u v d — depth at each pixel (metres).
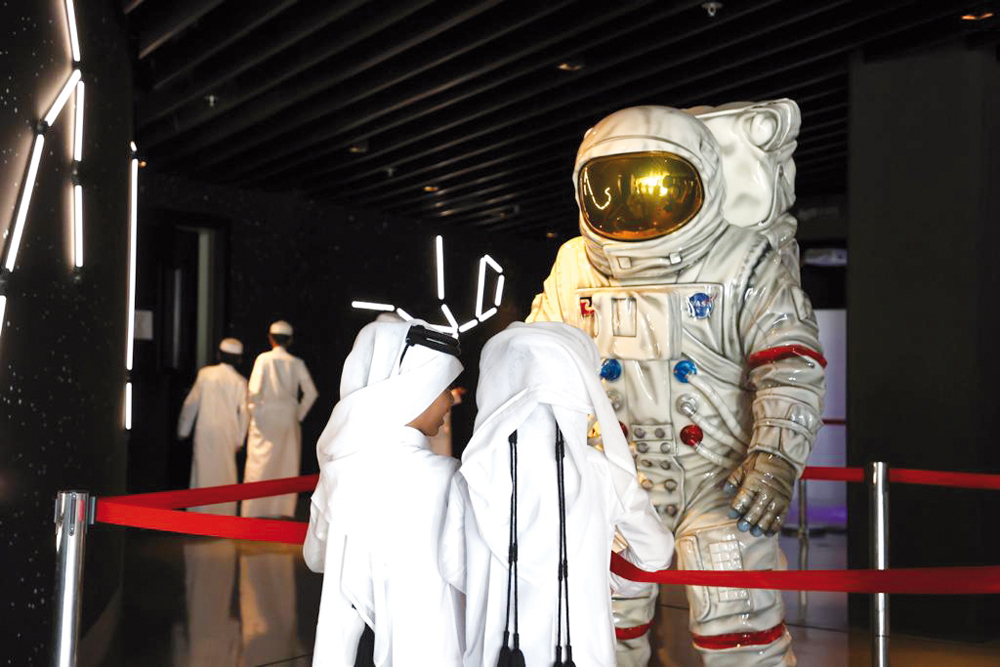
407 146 8.71
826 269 10.83
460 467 2.25
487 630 2.15
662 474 3.53
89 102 4.54
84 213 4.45
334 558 2.26
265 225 10.66
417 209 11.45
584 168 3.51
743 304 3.45
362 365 2.35
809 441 3.29
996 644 4.88
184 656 4.59
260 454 9.02
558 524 2.14
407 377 2.27
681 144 3.37
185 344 10.20
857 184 5.34
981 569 2.46
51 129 3.84
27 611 3.53
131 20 6.04
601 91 6.72
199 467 8.87
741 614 3.37
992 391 5.08
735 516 3.21
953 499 4.98
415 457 2.27
